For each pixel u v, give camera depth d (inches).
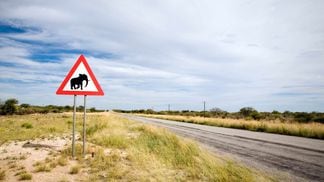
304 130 660.7
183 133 666.2
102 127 549.0
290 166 273.4
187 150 294.2
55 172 201.0
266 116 1845.5
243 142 485.1
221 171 212.8
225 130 805.9
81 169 213.2
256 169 253.4
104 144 350.3
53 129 552.7
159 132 462.6
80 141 384.5
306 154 353.4
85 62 257.6
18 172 197.2
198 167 233.5
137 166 227.9
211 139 529.3
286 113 2244.1
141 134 487.5
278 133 724.0
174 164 247.0
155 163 239.1
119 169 211.0
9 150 288.2
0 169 205.8
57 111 2728.8
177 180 195.9
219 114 2522.1
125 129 607.8
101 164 227.3
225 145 437.4
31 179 181.0
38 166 209.9
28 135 442.0
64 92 250.1
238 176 208.1
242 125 935.7
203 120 1305.4
